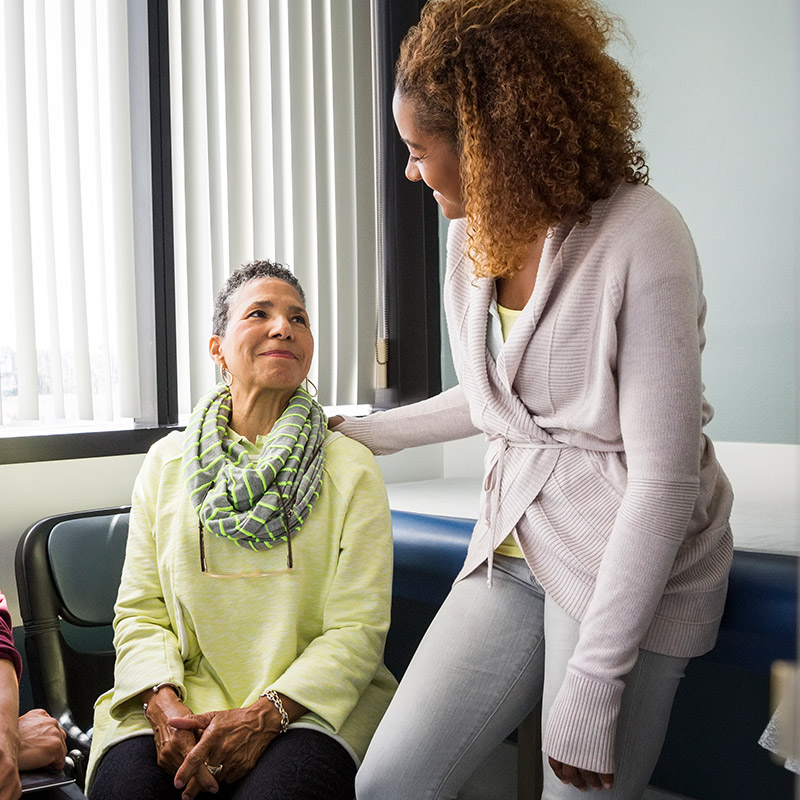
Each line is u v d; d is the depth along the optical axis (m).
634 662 1.13
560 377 1.23
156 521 1.51
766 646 1.36
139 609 1.49
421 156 1.28
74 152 2.17
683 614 1.20
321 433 1.58
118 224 2.29
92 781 1.38
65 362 2.19
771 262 2.49
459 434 1.64
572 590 1.22
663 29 2.67
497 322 1.32
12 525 2.02
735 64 2.54
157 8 2.30
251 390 1.56
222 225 2.51
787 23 2.44
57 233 2.16
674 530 1.11
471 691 1.29
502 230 1.17
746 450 2.46
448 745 1.26
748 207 2.53
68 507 2.11
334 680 1.37
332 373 2.83
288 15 2.67
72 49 2.16
